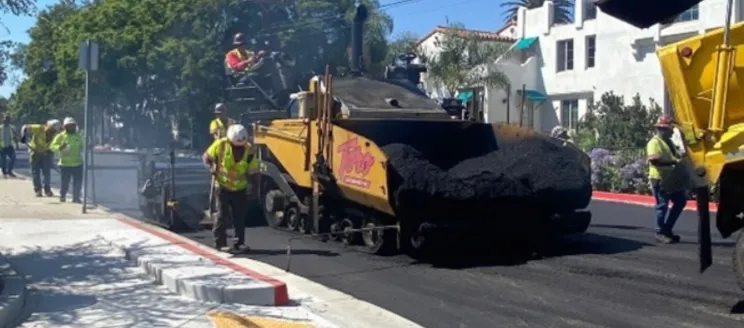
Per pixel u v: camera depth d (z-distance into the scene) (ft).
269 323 24.30
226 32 111.86
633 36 106.42
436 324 25.30
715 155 26.02
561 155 39.22
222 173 36.60
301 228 42.86
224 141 36.63
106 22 119.85
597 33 111.55
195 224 44.65
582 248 38.65
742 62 26.20
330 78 38.73
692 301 27.84
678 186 27.89
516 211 36.42
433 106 41.78
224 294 26.48
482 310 26.99
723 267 33.58
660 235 40.27
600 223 48.67
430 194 34.45
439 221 35.50
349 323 24.73
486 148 40.96
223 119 45.78
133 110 125.59
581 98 115.75
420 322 25.54
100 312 25.17
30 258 33.71
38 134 58.13
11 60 31.63
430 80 117.19
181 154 58.39
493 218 36.24
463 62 115.96
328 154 38.29
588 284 30.71
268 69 49.75
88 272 31.14
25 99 153.79
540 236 37.81
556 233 37.76
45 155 58.39
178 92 115.24
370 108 39.68
